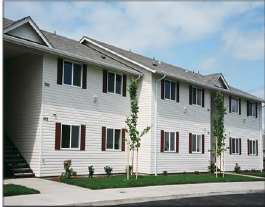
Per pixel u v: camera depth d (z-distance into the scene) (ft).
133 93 58.70
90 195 41.24
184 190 50.31
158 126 71.72
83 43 82.17
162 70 73.87
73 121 60.13
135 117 58.59
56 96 57.82
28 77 58.54
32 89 57.62
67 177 54.54
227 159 91.91
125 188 49.14
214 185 59.72
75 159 59.98
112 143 67.21
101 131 64.95
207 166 83.71
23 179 52.34
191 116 80.64
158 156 71.20
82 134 61.36
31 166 55.72
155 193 45.70
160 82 73.00
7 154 56.13
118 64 70.33
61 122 58.18
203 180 63.72
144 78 72.18
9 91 61.46
